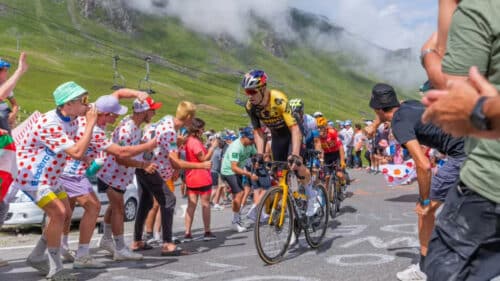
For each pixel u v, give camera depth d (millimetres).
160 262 5863
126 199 10750
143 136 6781
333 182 8969
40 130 4797
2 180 4520
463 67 1788
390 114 4375
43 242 5172
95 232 8781
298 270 5051
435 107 1495
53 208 4906
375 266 5062
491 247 1829
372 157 20281
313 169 8219
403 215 8711
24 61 5105
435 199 4211
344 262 5316
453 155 4105
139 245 6902
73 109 4828
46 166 4863
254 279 4758
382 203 10648
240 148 8320
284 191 5605
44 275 5219
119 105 5730
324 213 6434
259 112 5703
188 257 6152
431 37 2129
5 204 5805
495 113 1382
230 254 6188
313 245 6180
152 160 6688
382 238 6602
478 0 1804
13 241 8008
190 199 7504
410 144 4012
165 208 6324
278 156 6027
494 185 1800
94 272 5348
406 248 5883
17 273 5355
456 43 1822
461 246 1874
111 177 6012
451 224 1915
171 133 6555
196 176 7449
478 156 1861
